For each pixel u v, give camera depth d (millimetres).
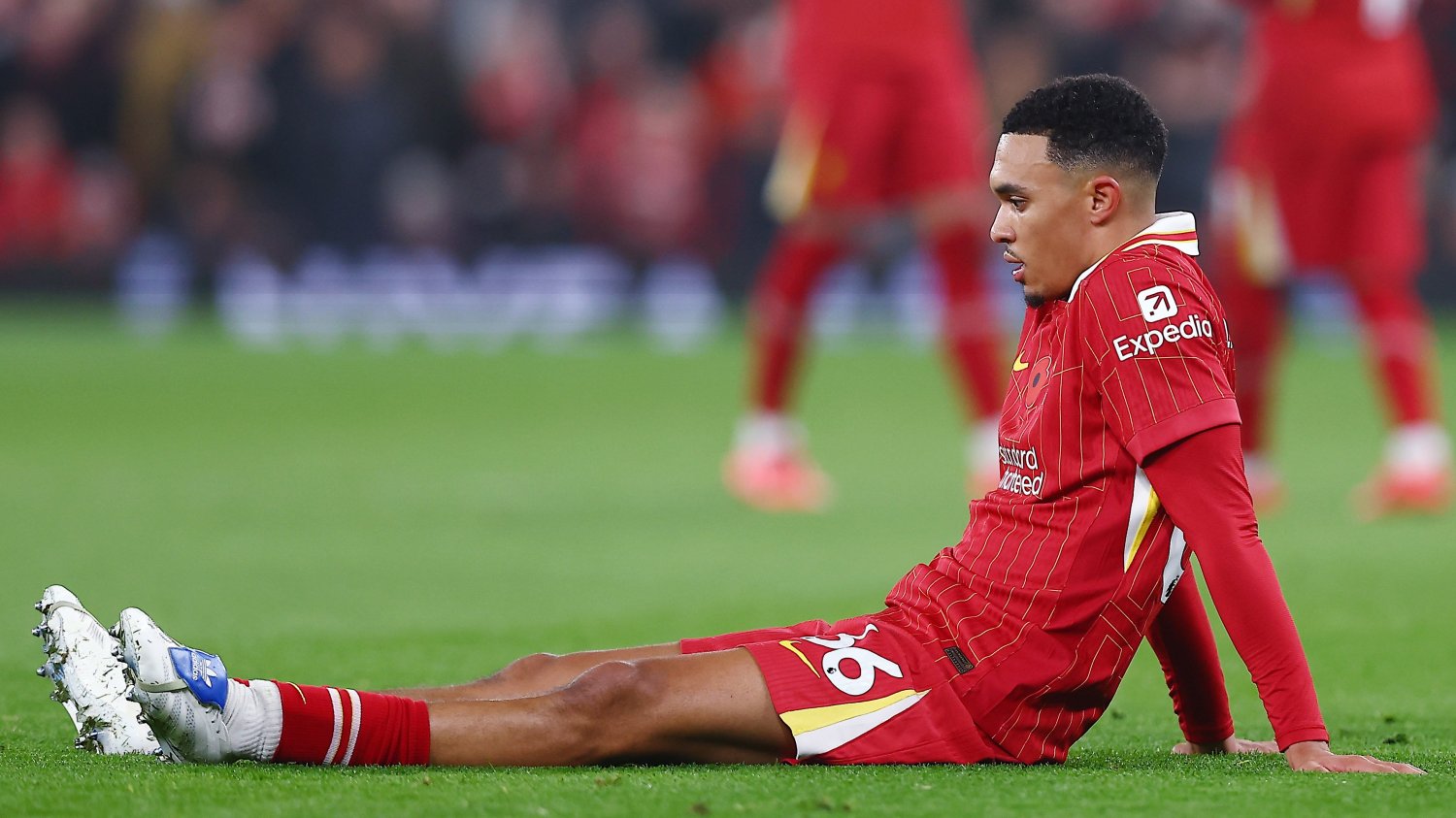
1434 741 14156
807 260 31094
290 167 66812
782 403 31469
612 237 68312
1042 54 61844
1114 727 15000
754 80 66938
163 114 66938
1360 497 31250
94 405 45562
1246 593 11438
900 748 11633
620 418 44625
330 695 11336
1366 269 29828
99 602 21703
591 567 24797
